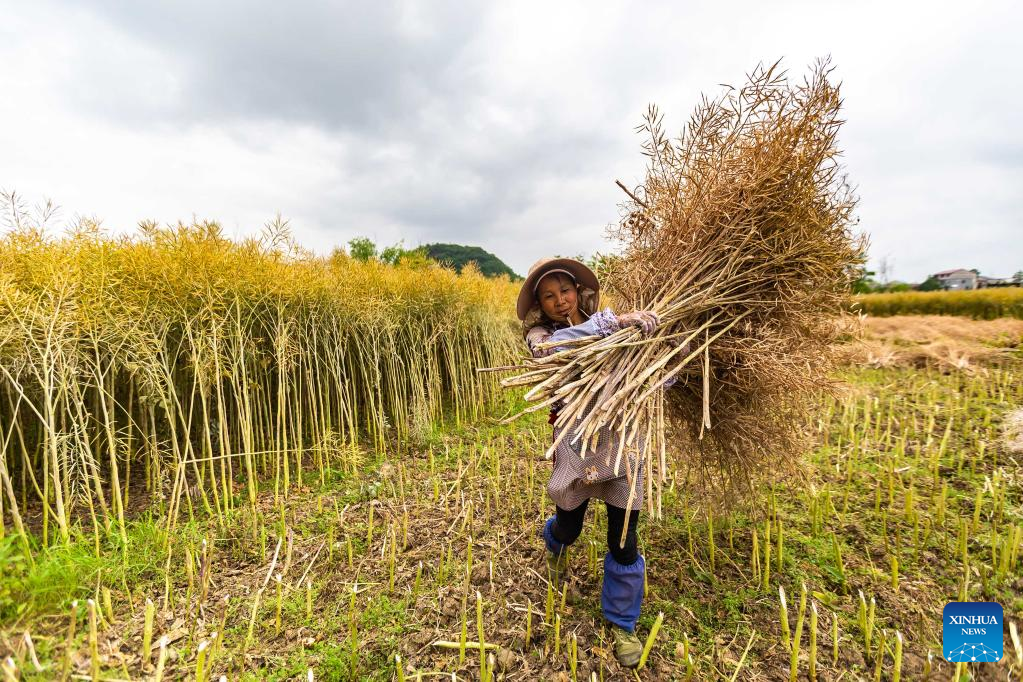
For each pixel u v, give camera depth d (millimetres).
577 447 1862
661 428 1752
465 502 3264
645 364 1907
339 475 3932
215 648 1853
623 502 1819
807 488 2729
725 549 2535
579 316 2229
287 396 4230
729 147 2176
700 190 2189
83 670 1719
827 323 2139
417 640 1968
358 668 1844
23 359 2688
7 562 1874
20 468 3328
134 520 2938
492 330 7016
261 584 2354
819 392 2281
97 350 2922
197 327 3627
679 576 2318
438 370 6051
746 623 2031
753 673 1782
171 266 3445
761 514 2838
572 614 2082
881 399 5246
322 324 4664
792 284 2062
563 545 2199
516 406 6375
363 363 5340
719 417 2232
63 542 2389
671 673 1788
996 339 7199
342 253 5586
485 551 2602
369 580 2375
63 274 2863
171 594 2242
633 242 2570
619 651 1829
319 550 2648
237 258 3848
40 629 1833
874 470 3412
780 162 1958
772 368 1952
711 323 2082
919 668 1770
